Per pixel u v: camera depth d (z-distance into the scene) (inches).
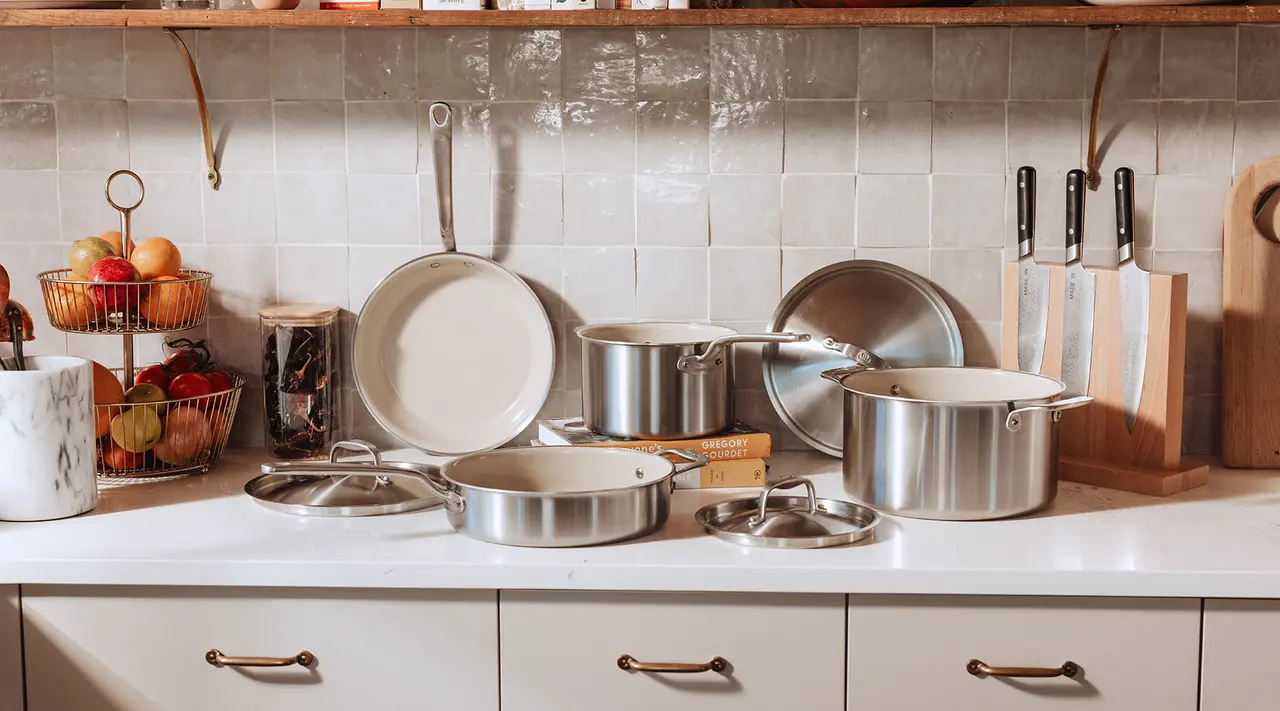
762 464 64.9
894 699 52.7
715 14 60.4
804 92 70.7
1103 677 51.9
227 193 72.6
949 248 71.6
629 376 63.7
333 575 52.2
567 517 53.7
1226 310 68.5
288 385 70.2
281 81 71.5
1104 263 71.1
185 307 66.7
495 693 53.5
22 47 71.1
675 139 71.4
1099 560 51.9
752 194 71.7
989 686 52.4
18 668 53.9
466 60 71.1
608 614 52.7
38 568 52.5
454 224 72.5
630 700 53.4
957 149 70.8
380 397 73.2
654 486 55.6
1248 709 51.6
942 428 57.1
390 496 60.7
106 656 53.8
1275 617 51.1
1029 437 57.4
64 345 73.5
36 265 72.9
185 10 61.1
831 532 55.2
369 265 73.1
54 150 71.9
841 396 72.4
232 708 54.1
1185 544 54.2
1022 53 69.9
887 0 61.7
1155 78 69.6
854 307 72.4
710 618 52.6
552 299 73.0
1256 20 59.1
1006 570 50.8
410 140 72.0
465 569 52.0
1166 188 70.4
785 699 53.0
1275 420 68.1
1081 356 66.4
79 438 59.2
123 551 53.7
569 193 72.1
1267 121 69.7
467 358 73.5
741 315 72.7
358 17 60.8
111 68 71.3
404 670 53.5
